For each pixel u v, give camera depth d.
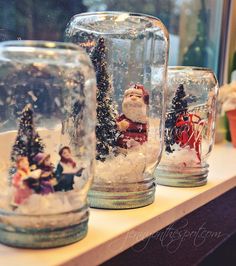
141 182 0.36
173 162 0.45
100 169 0.35
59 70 0.29
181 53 0.80
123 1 0.62
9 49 0.28
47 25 0.50
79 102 0.30
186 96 0.44
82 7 0.54
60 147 0.28
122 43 0.38
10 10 0.45
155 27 0.41
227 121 0.84
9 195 0.27
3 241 0.27
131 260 0.35
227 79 0.91
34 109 0.28
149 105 0.38
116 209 0.36
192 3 0.80
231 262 0.55
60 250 0.27
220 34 0.89
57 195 0.27
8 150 0.28
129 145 0.35
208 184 0.46
